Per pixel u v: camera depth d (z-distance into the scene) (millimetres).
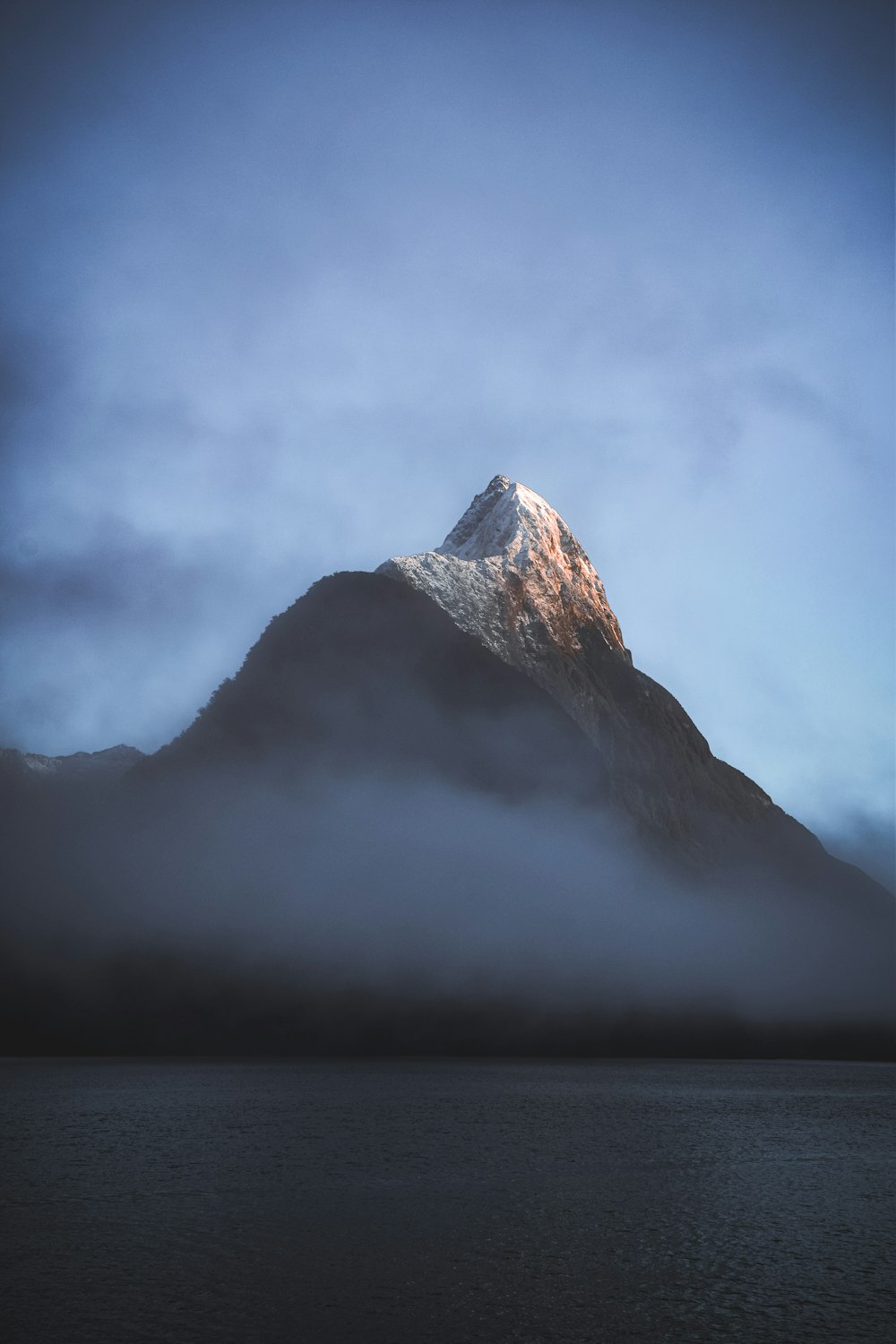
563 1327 22688
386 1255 28922
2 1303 23797
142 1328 22094
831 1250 30438
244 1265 27484
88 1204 35688
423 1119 63906
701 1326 22859
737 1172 45750
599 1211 35906
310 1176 42500
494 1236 31719
